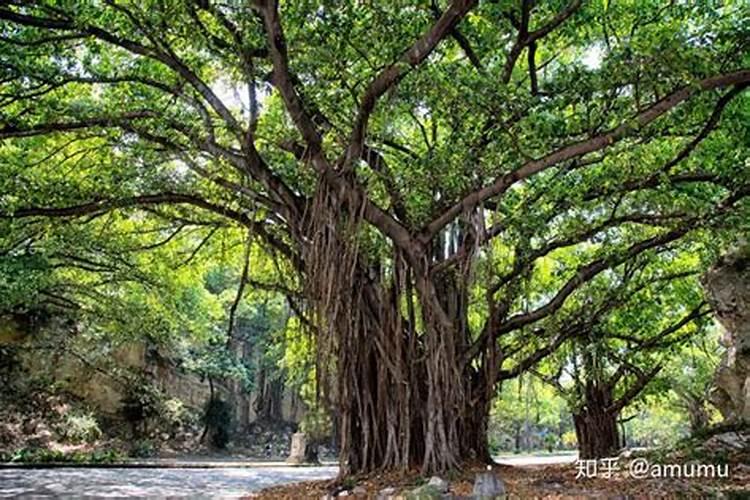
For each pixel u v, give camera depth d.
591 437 14.55
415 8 7.83
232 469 15.73
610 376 14.86
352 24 7.52
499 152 8.08
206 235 14.14
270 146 9.43
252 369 28.97
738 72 6.73
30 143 10.95
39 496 8.95
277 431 28.84
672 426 28.56
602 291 12.71
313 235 8.04
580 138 7.77
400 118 9.48
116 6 7.77
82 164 11.22
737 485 6.60
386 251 8.93
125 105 9.73
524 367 12.18
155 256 14.59
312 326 8.20
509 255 11.38
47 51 9.07
